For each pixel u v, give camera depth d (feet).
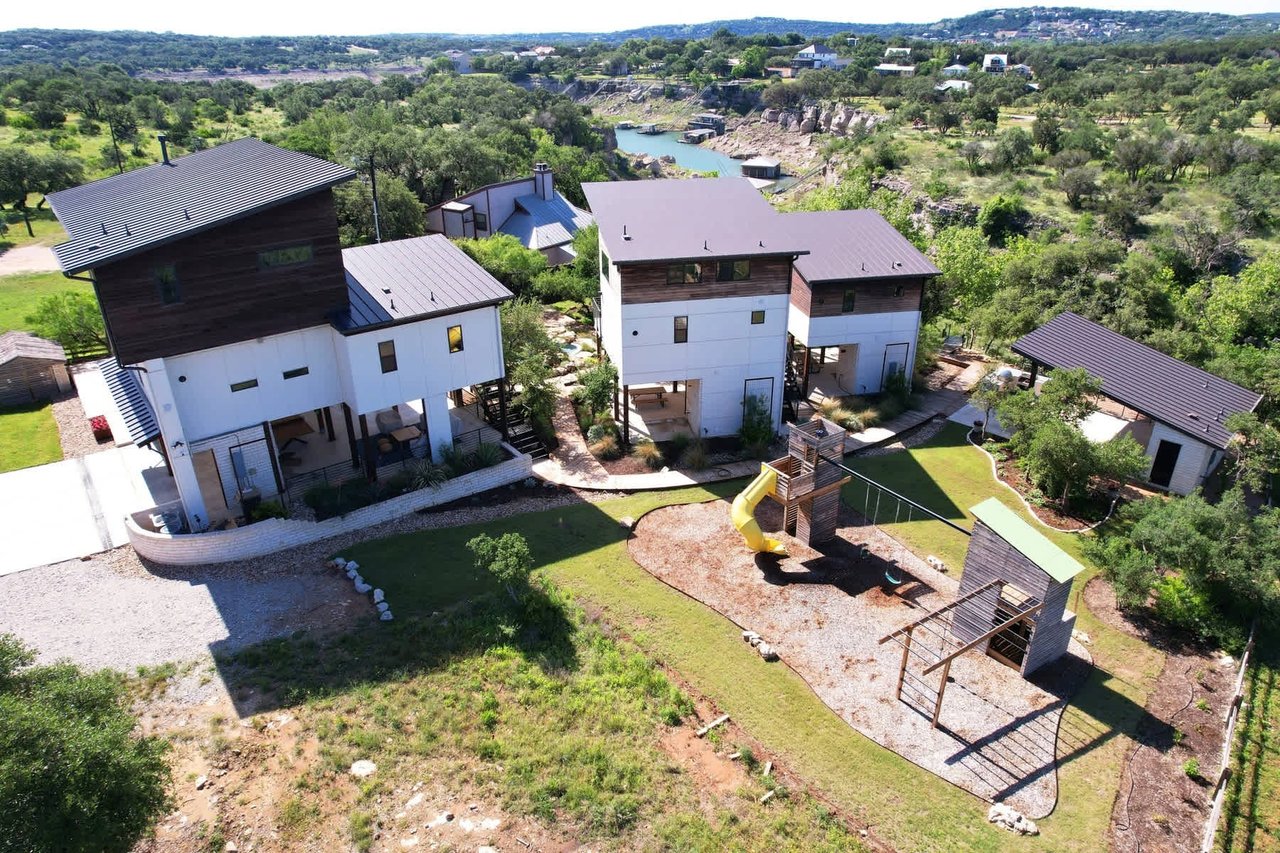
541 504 97.71
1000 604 71.31
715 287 106.52
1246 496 104.88
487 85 529.04
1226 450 101.71
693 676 70.08
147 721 61.26
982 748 63.46
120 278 74.49
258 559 83.97
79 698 46.75
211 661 68.18
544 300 171.63
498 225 219.82
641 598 80.53
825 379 136.98
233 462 87.66
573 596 80.02
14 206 261.24
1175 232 240.94
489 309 98.22
